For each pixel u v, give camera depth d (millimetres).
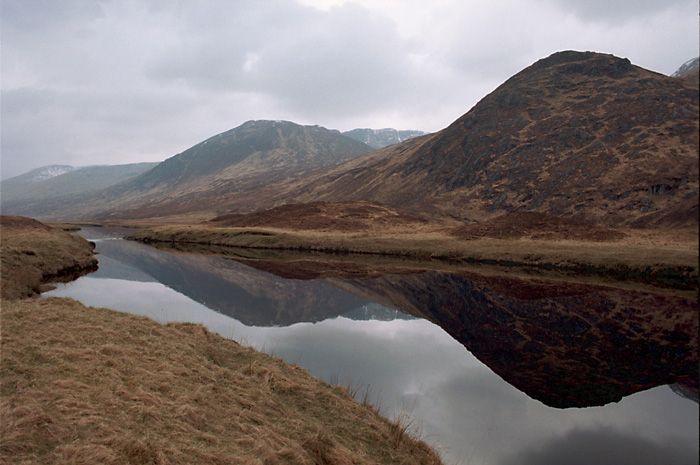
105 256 59531
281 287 34531
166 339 12906
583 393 11195
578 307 24312
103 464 5750
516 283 33812
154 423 7223
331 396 10914
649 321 20328
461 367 14781
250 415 8656
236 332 20172
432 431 9820
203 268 47312
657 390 10531
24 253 39469
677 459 6785
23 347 9781
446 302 27625
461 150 145125
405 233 72125
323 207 105688
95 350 10336
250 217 107438
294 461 7133
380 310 25531
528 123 131375
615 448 7508
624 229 51594
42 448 5934
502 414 10508
